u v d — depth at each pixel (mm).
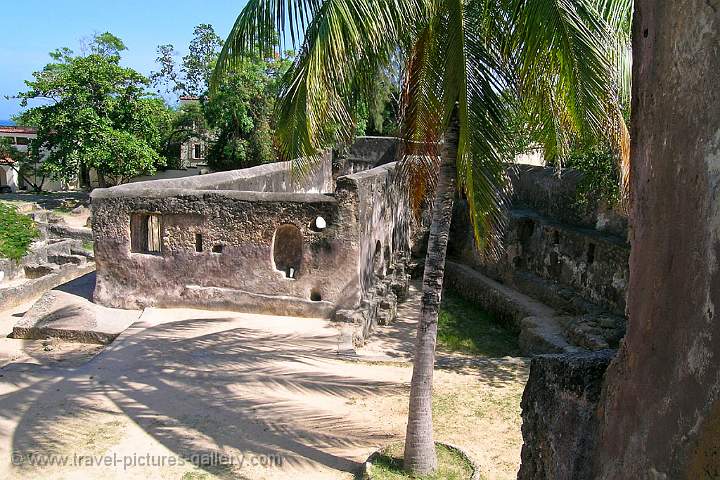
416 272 18734
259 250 12523
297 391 9008
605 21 5547
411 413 6648
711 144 2465
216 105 28828
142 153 29750
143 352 10422
